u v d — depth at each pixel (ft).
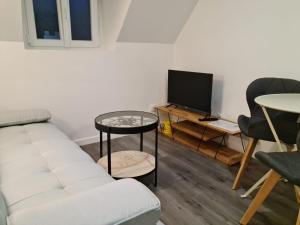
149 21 9.77
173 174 7.64
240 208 6.05
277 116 6.51
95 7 10.16
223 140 9.64
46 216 2.46
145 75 11.01
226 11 8.86
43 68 8.41
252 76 8.41
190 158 8.77
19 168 4.59
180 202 6.27
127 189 2.99
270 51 7.78
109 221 2.51
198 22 10.06
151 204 2.81
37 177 4.29
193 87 9.73
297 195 6.12
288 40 7.29
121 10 9.18
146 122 6.53
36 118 7.33
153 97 11.53
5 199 3.63
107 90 10.06
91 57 9.34
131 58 10.39
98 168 4.87
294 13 7.03
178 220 5.61
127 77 10.49
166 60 11.49
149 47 10.78
